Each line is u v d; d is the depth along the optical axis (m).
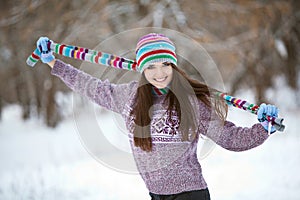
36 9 12.36
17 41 13.57
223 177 6.74
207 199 2.83
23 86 16.28
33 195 6.03
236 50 12.36
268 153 8.23
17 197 5.96
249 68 13.45
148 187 2.88
